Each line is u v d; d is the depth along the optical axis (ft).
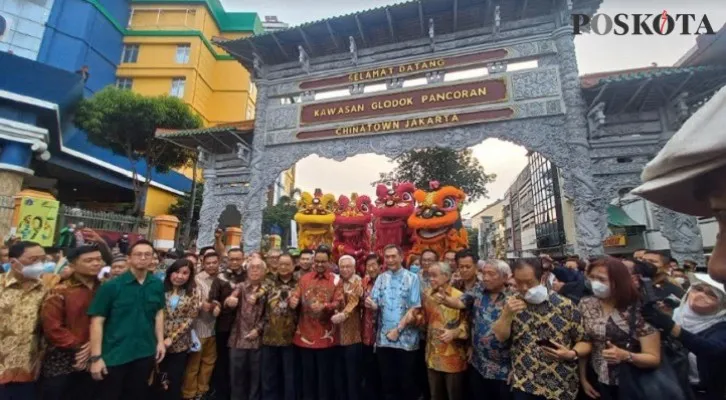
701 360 9.18
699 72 25.22
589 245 27.40
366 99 36.09
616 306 9.88
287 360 15.53
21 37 71.31
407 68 35.60
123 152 64.85
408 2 33.19
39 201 37.50
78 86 51.90
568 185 29.01
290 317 15.75
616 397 9.92
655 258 15.12
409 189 31.22
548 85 30.76
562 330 10.32
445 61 34.40
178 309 14.44
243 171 40.24
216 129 39.04
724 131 2.98
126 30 92.73
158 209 81.20
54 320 11.36
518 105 31.17
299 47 38.29
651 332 9.12
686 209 4.21
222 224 64.39
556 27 31.65
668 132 28.45
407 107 34.47
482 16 33.99
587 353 10.19
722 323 9.28
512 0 32.32
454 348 13.25
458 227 29.48
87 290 12.56
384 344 14.60
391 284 15.24
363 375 17.03
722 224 3.73
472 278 14.58
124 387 12.13
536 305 10.72
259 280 16.26
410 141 33.99
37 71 45.80
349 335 15.38
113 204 83.30
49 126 53.16
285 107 39.29
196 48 92.79
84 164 69.56
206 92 97.40
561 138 29.78
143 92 90.07
